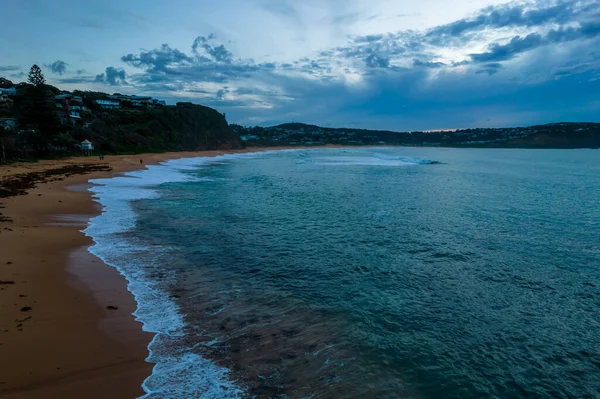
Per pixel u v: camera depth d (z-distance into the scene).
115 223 19.80
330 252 16.12
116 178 40.06
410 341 9.02
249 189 36.47
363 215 24.22
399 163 83.50
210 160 87.75
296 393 6.87
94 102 97.88
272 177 49.41
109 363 7.32
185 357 7.79
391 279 13.12
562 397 7.20
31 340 7.78
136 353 7.78
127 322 9.13
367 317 10.18
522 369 8.05
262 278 12.88
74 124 78.56
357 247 16.95
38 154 57.28
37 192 26.58
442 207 27.58
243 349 8.27
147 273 12.76
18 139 54.31
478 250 16.75
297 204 28.09
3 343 7.55
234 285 12.13
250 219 22.34
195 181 42.72
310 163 82.44
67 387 6.46
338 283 12.63
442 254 16.11
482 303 11.32
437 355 8.45
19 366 6.88
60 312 9.20
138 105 120.31
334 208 26.61
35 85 69.44
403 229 20.52
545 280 13.27
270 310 10.38
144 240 16.92
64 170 42.50
